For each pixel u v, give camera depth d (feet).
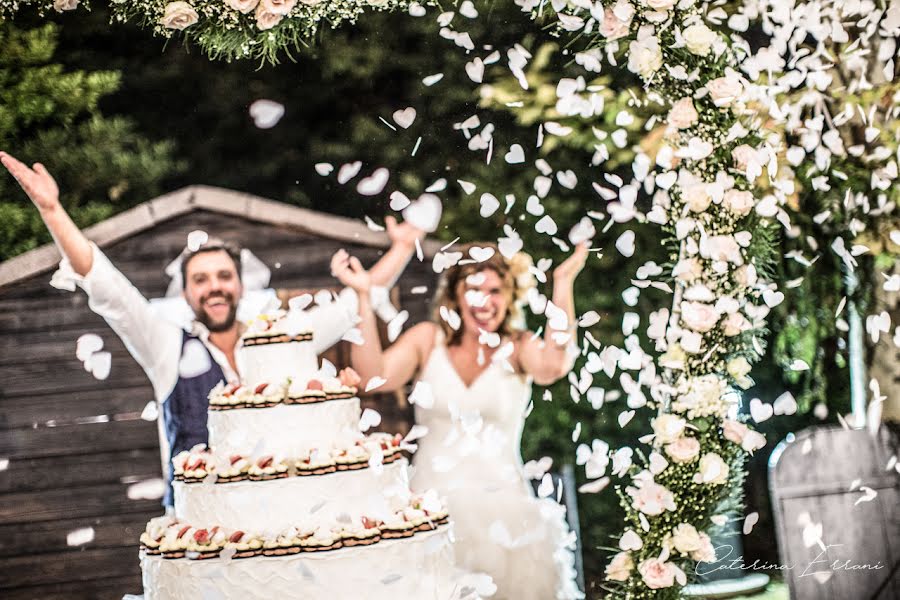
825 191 13.84
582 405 18.29
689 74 10.77
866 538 13.38
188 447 13.74
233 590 9.26
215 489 9.84
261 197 21.63
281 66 21.75
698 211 10.70
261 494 9.78
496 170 20.15
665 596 10.74
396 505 10.24
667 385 10.94
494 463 12.81
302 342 10.84
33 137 20.99
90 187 21.13
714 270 10.71
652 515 10.80
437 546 9.80
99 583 16.42
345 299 14.24
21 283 16.53
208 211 17.02
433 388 12.98
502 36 21.18
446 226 19.88
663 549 10.68
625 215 11.27
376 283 14.05
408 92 21.42
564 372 13.01
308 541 9.33
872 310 14.30
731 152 10.77
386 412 16.72
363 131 21.52
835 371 16.53
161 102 21.75
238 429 10.29
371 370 13.34
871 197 13.46
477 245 13.26
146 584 9.91
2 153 12.51
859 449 13.60
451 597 9.82
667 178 10.81
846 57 11.73
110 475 16.55
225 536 9.55
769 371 17.93
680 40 10.67
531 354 13.12
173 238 16.93
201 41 11.02
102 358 16.40
